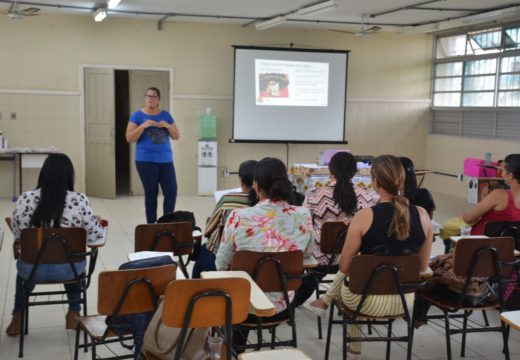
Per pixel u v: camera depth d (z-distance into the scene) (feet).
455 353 11.15
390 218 8.65
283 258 8.85
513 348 11.42
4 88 28.07
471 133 30.86
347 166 11.70
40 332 11.62
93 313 12.74
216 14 27.86
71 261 10.15
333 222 11.11
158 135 18.20
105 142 28.76
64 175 10.42
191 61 30.42
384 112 33.42
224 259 9.11
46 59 28.43
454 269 9.65
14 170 27.63
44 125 28.78
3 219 23.34
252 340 11.41
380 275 8.61
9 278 15.29
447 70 32.65
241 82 30.48
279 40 31.40
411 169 12.55
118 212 25.63
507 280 10.30
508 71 28.02
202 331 7.06
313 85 31.32
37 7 26.32
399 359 10.79
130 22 29.27
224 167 31.81
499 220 11.49
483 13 24.79
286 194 9.02
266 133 31.14
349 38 32.30
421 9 25.31
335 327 12.32
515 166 11.31
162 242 10.80
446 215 25.96
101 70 28.53
